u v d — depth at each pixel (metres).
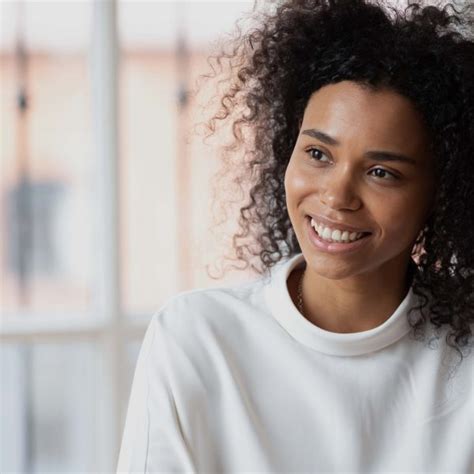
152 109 3.63
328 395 1.94
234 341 1.99
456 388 1.99
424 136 1.80
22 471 3.57
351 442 1.93
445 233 1.93
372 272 1.93
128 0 3.57
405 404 1.96
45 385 3.56
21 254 3.57
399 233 1.80
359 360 1.96
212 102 2.29
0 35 3.51
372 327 1.97
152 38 3.61
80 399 3.58
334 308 1.97
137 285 3.65
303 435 1.94
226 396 1.95
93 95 3.58
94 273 3.60
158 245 3.66
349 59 1.77
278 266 2.09
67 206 3.58
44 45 3.54
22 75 3.54
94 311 3.59
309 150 1.80
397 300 1.98
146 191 3.64
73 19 3.55
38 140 3.56
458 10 2.11
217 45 2.31
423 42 1.83
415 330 1.99
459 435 1.95
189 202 3.68
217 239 2.37
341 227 1.77
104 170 3.54
